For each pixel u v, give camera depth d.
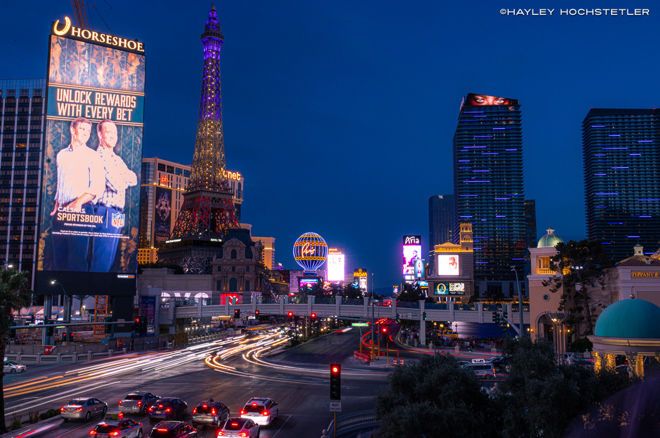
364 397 51.66
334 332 166.62
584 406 20.53
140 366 78.88
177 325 139.62
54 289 104.31
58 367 77.75
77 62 109.44
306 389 56.94
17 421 38.44
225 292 197.38
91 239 107.81
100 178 109.38
